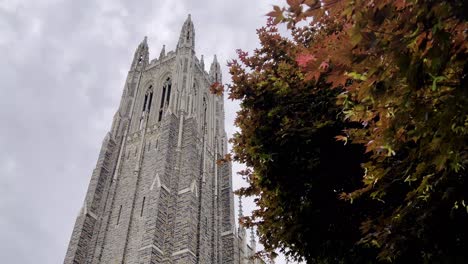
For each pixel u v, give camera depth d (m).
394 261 7.42
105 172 42.62
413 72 4.59
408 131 5.50
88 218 37.09
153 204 34.56
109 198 39.56
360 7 4.76
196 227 36.78
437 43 4.42
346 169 9.68
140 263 30.20
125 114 50.69
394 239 6.59
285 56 11.79
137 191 38.78
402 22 4.63
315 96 10.02
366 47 4.73
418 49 4.55
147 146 44.12
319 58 5.20
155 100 51.50
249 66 12.08
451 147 4.92
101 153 44.31
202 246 38.06
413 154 5.80
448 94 4.84
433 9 4.35
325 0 4.88
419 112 4.96
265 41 12.09
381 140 5.61
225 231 43.75
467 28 4.51
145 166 41.34
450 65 4.74
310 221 9.99
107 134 46.56
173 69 54.91
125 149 45.38
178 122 45.88
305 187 10.22
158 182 36.34
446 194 5.82
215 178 48.38
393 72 4.88
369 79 4.91
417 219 6.29
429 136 5.19
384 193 7.09
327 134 9.60
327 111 9.70
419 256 7.15
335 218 9.68
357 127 9.16
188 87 51.06
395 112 5.30
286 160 10.13
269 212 11.23
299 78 10.22
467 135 4.87
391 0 4.61
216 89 11.66
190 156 41.59
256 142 10.50
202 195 43.25
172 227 34.94
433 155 5.43
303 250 10.60
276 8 5.18
